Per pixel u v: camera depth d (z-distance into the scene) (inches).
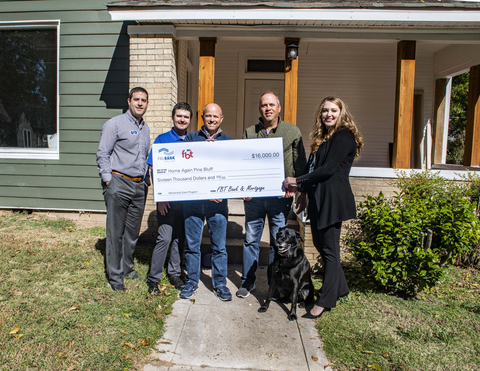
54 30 223.6
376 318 119.3
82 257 160.2
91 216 225.8
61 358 90.1
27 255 158.4
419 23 184.9
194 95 306.2
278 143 129.3
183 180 130.6
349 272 156.4
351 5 175.5
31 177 227.3
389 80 327.6
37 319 105.6
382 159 331.9
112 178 128.8
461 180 184.5
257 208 134.3
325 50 322.7
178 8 179.0
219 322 116.3
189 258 135.1
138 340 102.2
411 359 96.4
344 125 118.8
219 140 131.3
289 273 120.5
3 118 233.1
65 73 220.5
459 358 97.7
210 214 133.2
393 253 132.0
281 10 178.2
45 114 229.1
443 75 303.1
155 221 198.7
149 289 133.6
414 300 133.6
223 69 330.3
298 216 179.6
